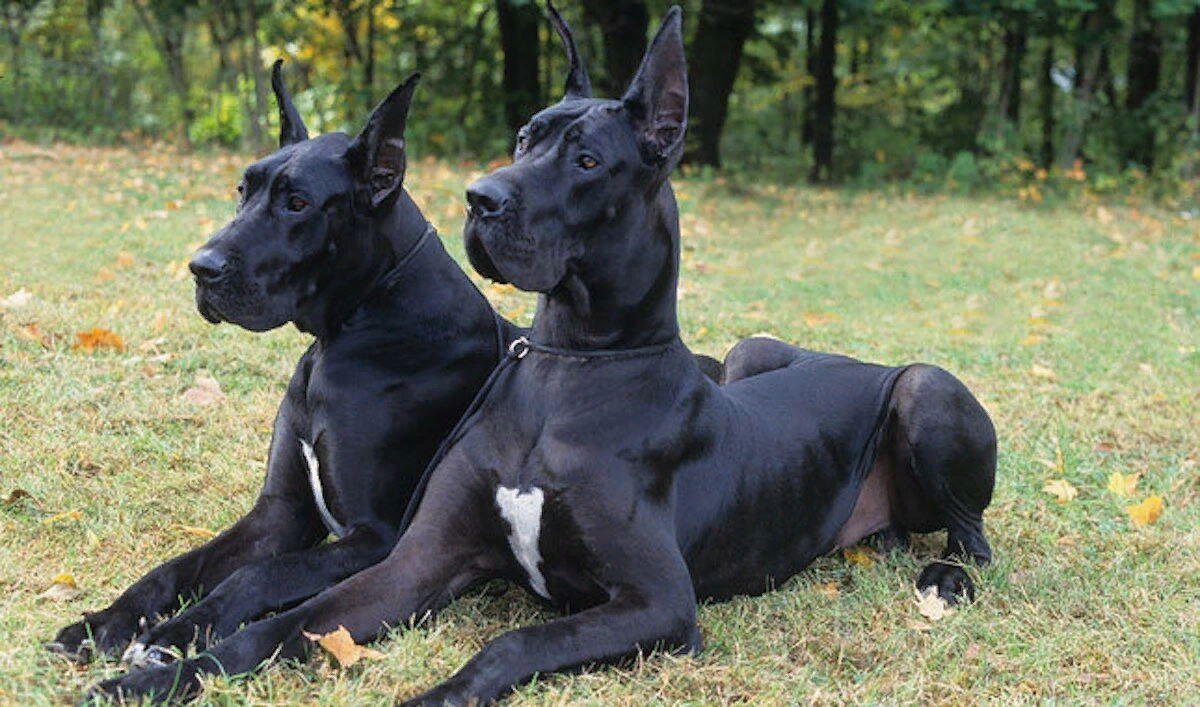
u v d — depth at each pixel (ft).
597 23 55.98
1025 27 55.26
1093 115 61.77
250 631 10.03
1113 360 24.25
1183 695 11.09
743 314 26.35
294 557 11.43
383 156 12.12
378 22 63.21
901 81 72.28
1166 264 34.91
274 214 11.75
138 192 36.14
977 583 13.35
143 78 75.97
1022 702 10.82
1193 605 13.12
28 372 18.12
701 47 57.93
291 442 12.67
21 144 50.80
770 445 12.75
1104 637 12.15
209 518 14.01
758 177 61.41
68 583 11.73
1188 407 21.16
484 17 66.23
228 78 63.82
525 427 11.12
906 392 13.88
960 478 13.71
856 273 33.06
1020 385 22.13
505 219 10.14
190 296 23.45
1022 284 31.91
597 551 10.75
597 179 10.55
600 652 10.22
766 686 10.70
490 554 11.50
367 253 12.27
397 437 12.28
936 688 10.99
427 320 12.60
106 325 20.85
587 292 10.91
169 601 11.33
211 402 17.71
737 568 12.38
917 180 56.75
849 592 13.24
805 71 72.43
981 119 63.52
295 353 20.35
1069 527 15.64
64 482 14.48
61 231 29.35
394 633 10.77
